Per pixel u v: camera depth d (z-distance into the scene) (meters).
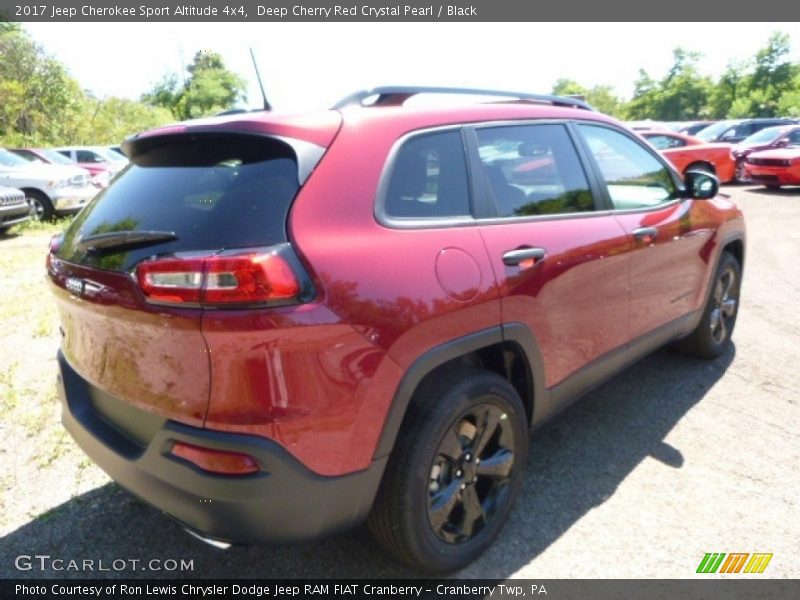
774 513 2.64
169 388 1.87
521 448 2.55
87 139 29.02
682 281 3.62
